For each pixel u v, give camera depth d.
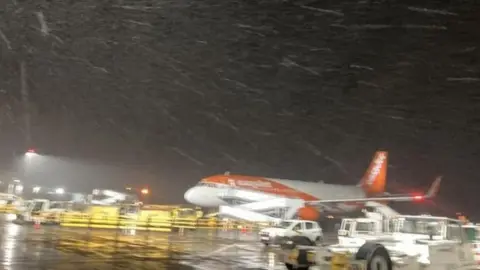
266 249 24.08
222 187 44.62
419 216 14.39
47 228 31.09
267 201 44.59
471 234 14.72
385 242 13.14
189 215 42.22
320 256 13.59
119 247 21.22
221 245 25.75
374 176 62.91
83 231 30.22
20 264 14.20
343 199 51.47
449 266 12.85
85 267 14.34
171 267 15.62
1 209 46.12
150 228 36.09
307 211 45.81
